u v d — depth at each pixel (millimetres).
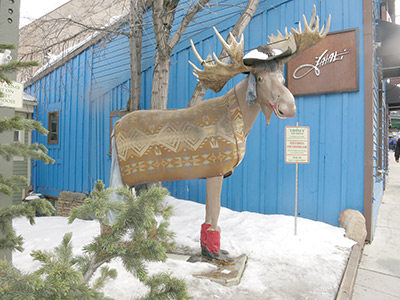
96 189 1336
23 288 971
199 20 6484
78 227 4805
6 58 2248
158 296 1410
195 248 3783
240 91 3238
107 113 8445
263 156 5605
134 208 1268
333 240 4090
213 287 2758
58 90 10242
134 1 6074
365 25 4750
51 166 10445
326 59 4973
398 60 6012
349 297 2736
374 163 5082
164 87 5324
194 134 3250
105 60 8516
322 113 5090
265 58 2883
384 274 3428
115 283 2646
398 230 5145
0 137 2264
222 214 5348
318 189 5090
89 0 6777
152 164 3416
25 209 1691
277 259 3496
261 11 5711
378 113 6395
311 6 5223
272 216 5152
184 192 6566
